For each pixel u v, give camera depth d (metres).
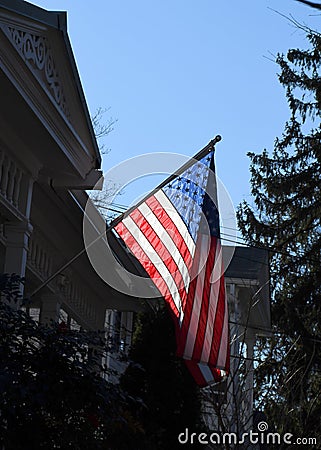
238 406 21.78
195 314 13.99
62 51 13.15
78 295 20.14
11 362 10.19
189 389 17.03
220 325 14.13
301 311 37.16
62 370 10.50
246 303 27.06
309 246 38.56
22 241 13.88
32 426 10.30
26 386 9.98
